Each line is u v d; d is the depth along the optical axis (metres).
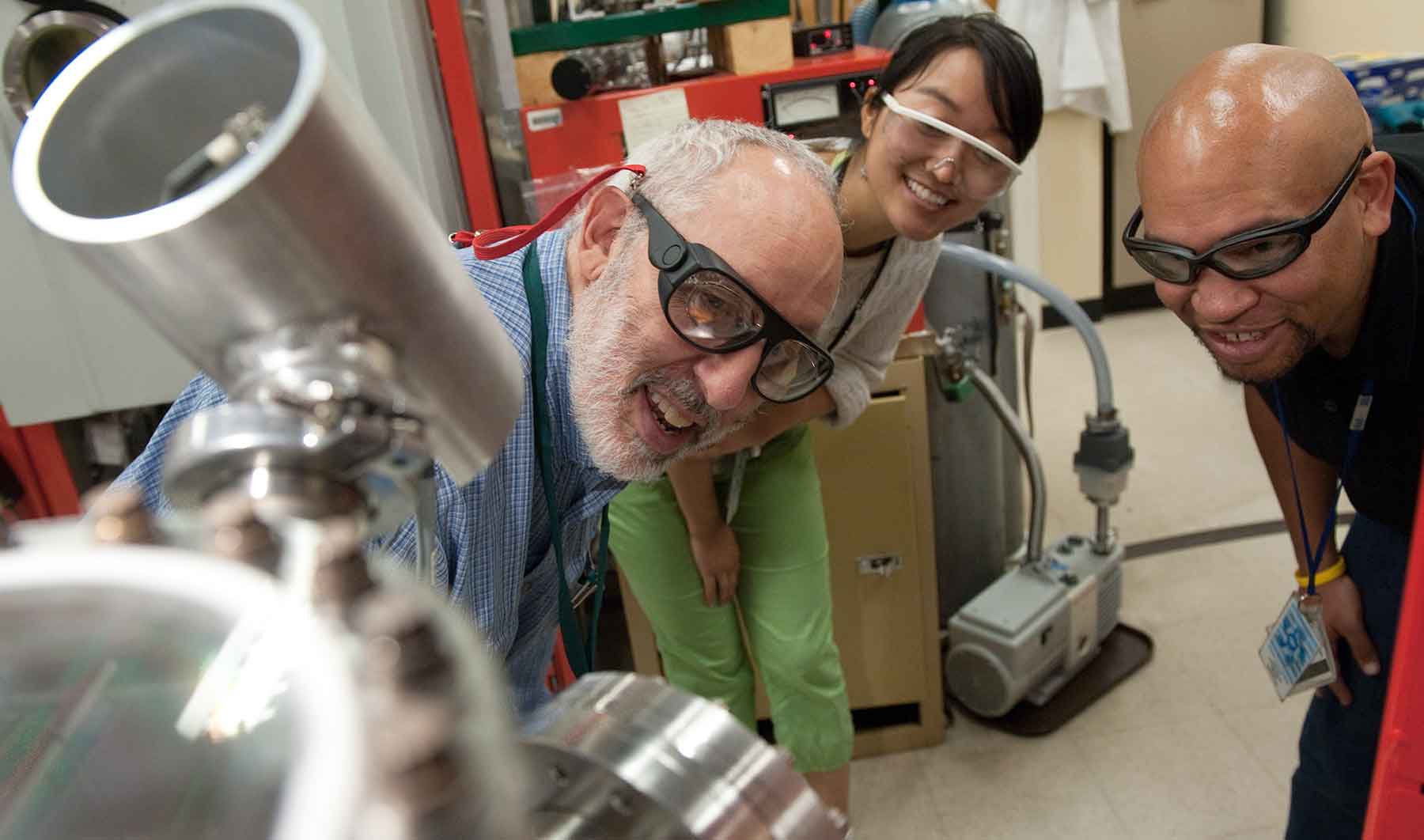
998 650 2.09
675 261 0.92
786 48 1.83
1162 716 2.22
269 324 0.34
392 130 1.51
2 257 1.43
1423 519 0.83
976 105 1.41
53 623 0.26
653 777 0.40
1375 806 0.88
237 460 0.30
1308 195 1.01
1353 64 2.27
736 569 1.74
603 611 2.69
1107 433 2.26
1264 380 1.16
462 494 0.86
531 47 1.79
